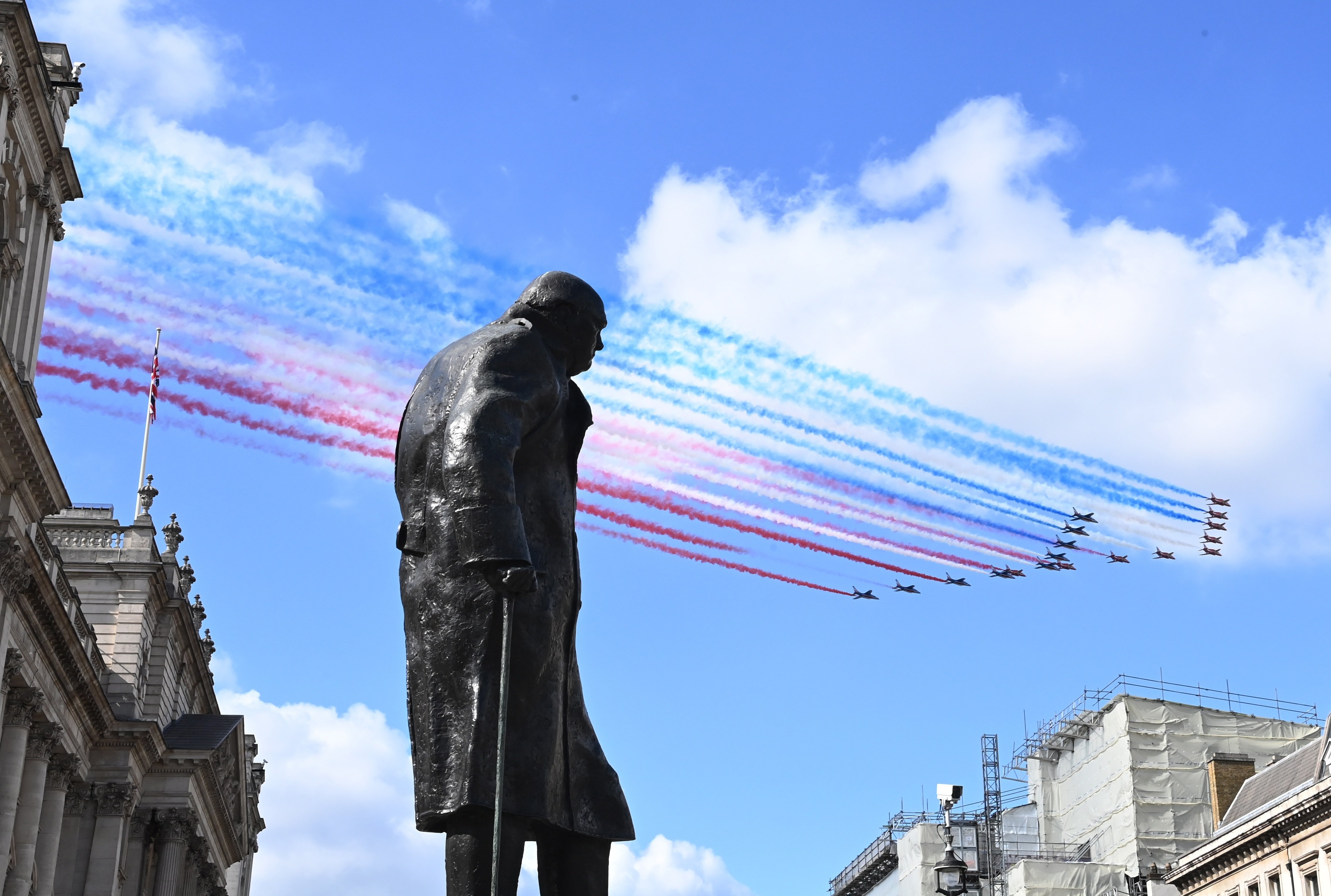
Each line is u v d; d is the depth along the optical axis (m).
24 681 53.16
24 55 51.12
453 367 7.51
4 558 47.78
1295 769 68.44
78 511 72.94
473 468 7.07
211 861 80.19
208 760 70.75
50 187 55.75
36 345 55.53
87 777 64.88
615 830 7.48
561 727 7.34
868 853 102.88
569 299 7.82
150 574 70.31
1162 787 79.81
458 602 7.16
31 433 47.12
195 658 77.69
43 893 59.62
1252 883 66.44
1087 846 83.75
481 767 7.01
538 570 7.35
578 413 7.77
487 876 7.02
